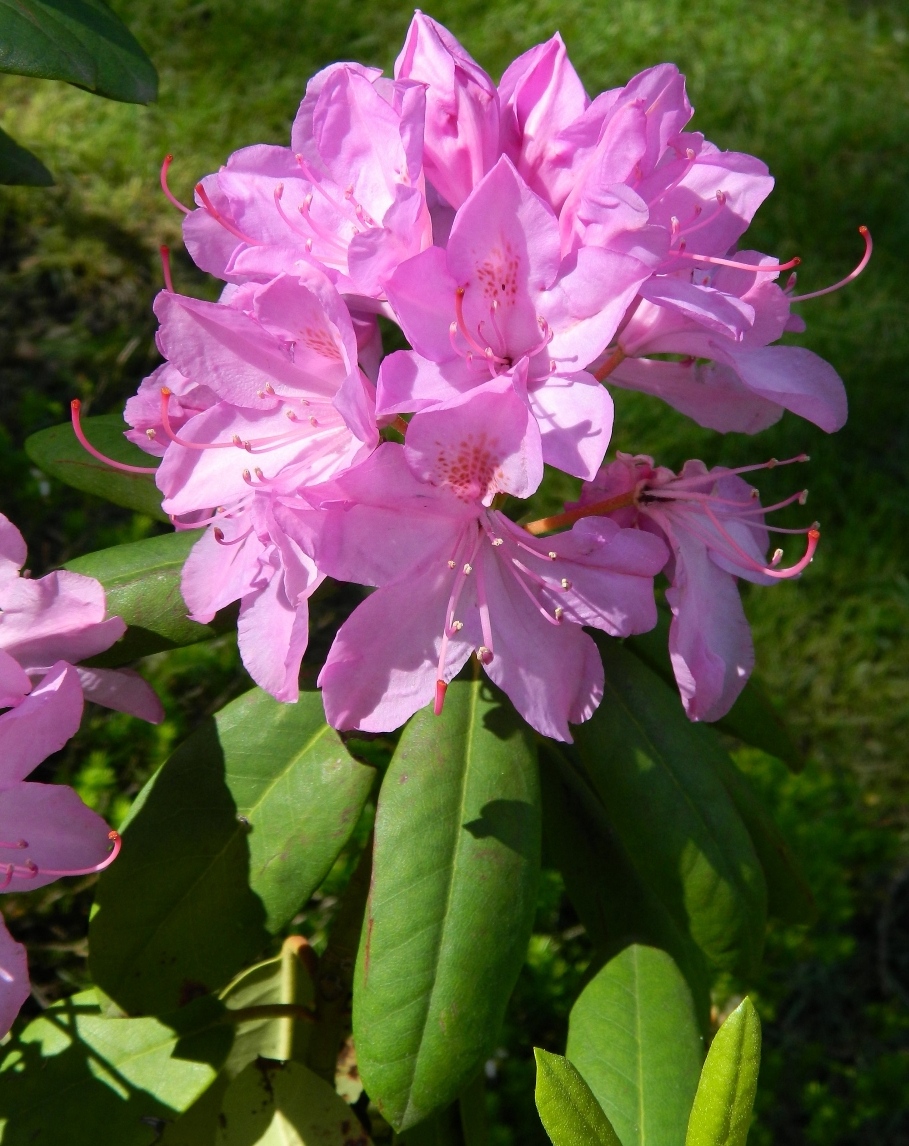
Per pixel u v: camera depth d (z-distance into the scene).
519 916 0.37
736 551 0.39
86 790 0.59
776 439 0.89
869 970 0.69
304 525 0.34
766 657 0.80
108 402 0.79
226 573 0.38
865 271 1.02
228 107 0.97
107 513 0.75
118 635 0.39
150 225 0.89
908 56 1.26
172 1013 0.44
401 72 0.37
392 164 0.37
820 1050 0.64
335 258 0.38
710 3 1.24
